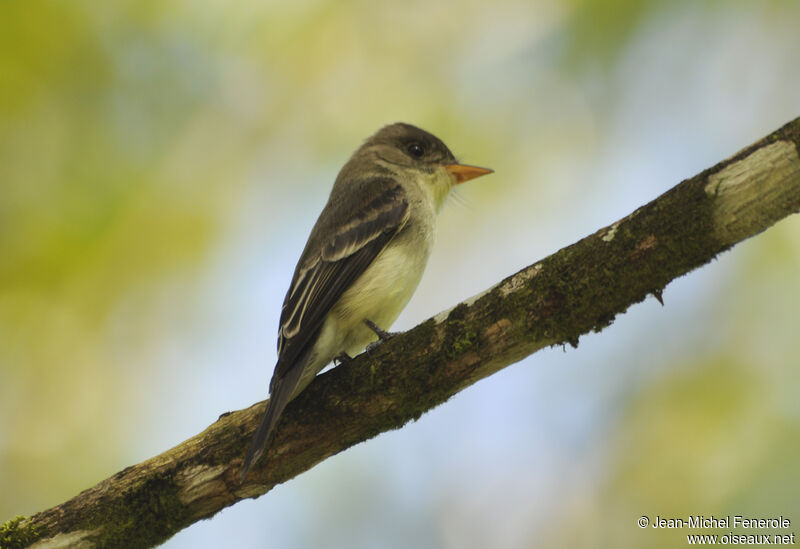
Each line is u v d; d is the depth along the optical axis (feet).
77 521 23.09
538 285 21.36
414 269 28.99
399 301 28.50
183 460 23.15
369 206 28.91
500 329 21.70
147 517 23.08
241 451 22.94
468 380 22.34
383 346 22.90
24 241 37.83
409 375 22.34
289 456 22.90
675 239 20.36
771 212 19.84
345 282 27.53
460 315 22.13
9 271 37.60
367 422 22.79
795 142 19.49
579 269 21.03
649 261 20.56
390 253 28.48
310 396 23.02
